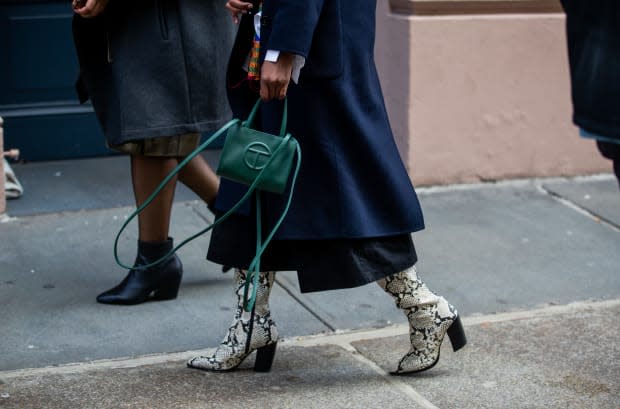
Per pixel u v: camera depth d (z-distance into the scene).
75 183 6.88
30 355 4.46
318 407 3.99
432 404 4.05
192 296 5.20
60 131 7.26
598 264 5.83
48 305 5.01
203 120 4.86
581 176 7.36
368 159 3.92
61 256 5.67
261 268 4.03
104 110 4.91
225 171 3.77
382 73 7.07
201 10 4.82
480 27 6.85
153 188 4.97
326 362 4.46
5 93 7.07
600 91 3.08
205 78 4.82
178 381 4.20
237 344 4.25
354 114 3.89
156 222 5.02
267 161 3.73
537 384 4.27
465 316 5.09
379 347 4.64
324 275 3.92
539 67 7.06
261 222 3.97
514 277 5.61
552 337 4.79
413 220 3.99
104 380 4.20
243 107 4.02
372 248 3.94
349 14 3.92
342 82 3.88
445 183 7.05
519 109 7.09
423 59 6.78
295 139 3.82
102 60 4.88
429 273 5.64
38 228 6.07
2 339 4.61
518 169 7.21
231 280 5.43
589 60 3.10
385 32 6.96
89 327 4.78
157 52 4.73
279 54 3.63
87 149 7.37
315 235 3.87
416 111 6.85
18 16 6.97
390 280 4.12
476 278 5.58
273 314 5.01
